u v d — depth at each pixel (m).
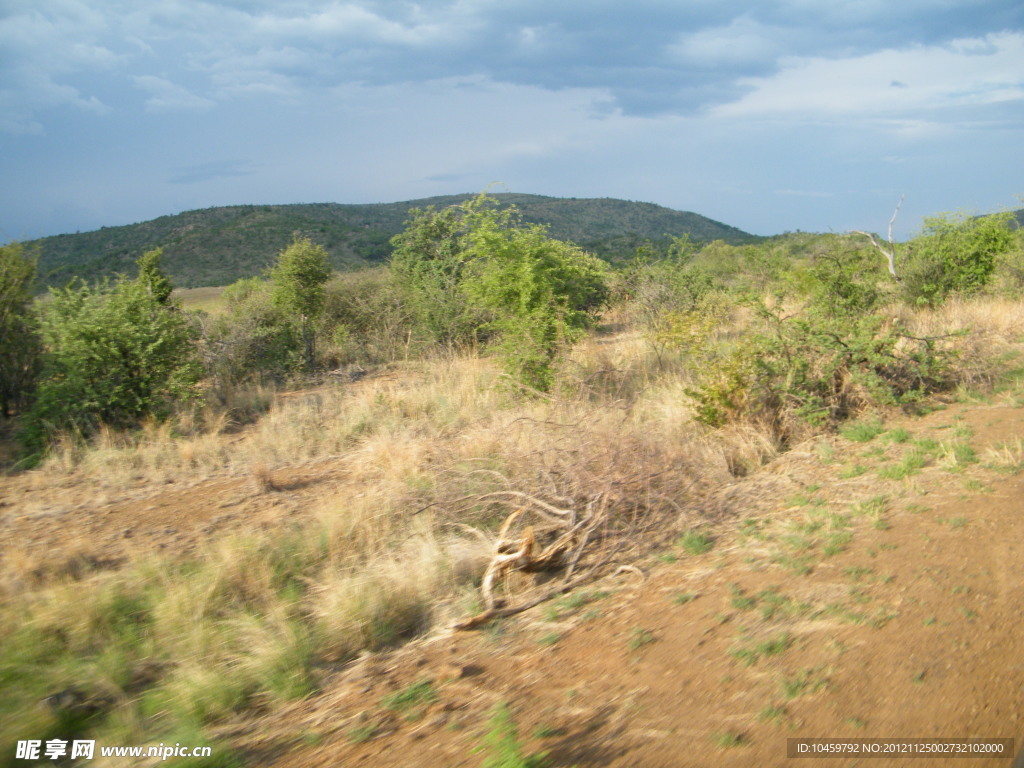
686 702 3.05
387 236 68.94
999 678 2.93
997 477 5.32
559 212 91.06
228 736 3.29
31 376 10.28
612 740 2.84
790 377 7.61
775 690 3.04
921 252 14.65
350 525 5.76
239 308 14.57
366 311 15.79
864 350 7.82
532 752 2.79
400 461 7.28
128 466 7.82
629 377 10.31
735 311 15.66
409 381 11.36
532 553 5.07
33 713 3.37
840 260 11.61
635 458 6.09
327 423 9.35
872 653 3.24
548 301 10.09
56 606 4.36
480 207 10.48
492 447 7.46
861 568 4.15
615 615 4.06
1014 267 13.98
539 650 3.75
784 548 4.63
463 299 14.05
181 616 4.34
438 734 3.04
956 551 4.21
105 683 3.72
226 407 10.46
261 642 4.02
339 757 2.96
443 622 4.36
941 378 8.12
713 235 91.94
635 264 17.81
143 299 9.59
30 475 7.72
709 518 5.50
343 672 3.87
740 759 2.62
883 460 6.23
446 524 5.83
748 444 7.06
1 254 10.20
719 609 3.90
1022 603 3.51
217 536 5.86
